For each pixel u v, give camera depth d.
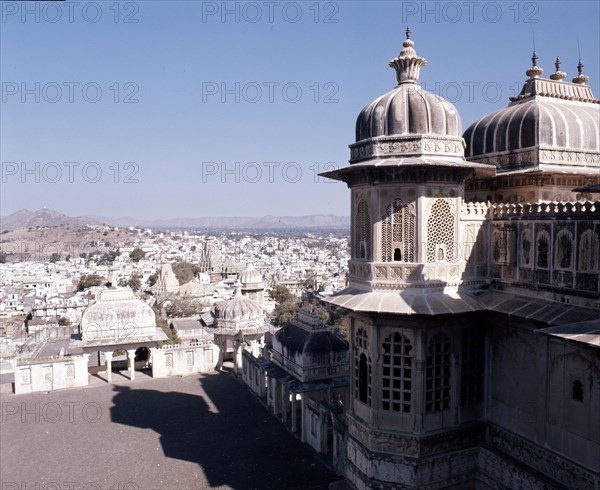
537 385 18.95
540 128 22.11
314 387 32.22
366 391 22.11
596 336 13.94
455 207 20.53
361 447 21.94
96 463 29.11
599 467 16.33
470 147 25.17
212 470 28.08
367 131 21.12
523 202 22.39
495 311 19.28
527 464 19.39
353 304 20.25
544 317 17.23
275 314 109.38
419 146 19.94
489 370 21.58
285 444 31.52
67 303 148.62
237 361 46.78
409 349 20.58
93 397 40.97
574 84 25.00
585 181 22.59
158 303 128.00
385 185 20.39
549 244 18.16
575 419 17.23
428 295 20.00
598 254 16.11
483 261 21.16
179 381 45.09
